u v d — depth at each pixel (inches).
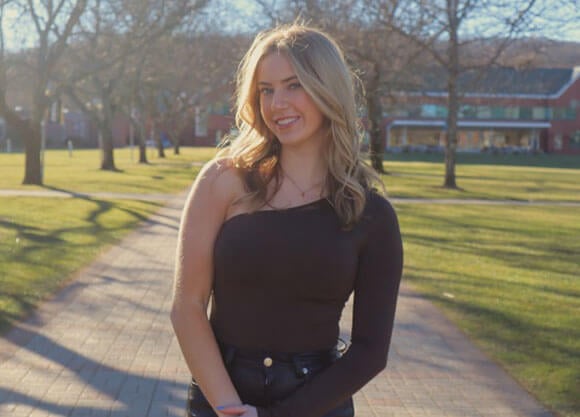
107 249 494.9
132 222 655.1
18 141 3019.2
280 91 88.7
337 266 86.4
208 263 88.4
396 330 302.7
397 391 228.2
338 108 88.2
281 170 90.8
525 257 512.1
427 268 457.7
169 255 477.7
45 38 1064.8
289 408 84.0
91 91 1590.8
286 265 85.4
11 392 218.2
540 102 3481.8
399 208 863.7
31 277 384.5
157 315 316.2
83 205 788.0
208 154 2503.7
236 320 87.4
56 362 247.8
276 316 86.4
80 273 405.4
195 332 86.7
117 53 1182.3
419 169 1844.2
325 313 88.0
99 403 211.3
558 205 947.3
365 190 90.7
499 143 3595.0
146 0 1090.1
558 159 2869.1
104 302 338.0
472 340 288.4
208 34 1675.7
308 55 87.6
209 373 85.6
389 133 3476.9
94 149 3046.3
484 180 1440.7
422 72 1328.7
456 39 1147.3
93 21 1173.7
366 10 1160.2
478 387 232.7
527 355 267.9
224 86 1834.4
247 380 86.7
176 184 1138.7
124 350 263.3
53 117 3356.3
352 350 88.0
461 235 629.0
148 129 3341.5
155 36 1106.7
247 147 92.4
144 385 227.0
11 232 557.0
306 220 87.0
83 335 281.6
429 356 266.1
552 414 210.4
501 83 1268.5
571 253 535.8
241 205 88.6
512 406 216.4
